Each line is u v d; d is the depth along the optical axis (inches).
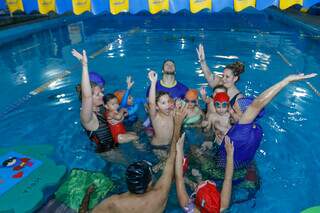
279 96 219.0
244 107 143.6
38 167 148.2
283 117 190.5
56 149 164.6
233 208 122.0
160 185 105.3
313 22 423.8
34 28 433.4
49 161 153.3
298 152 156.6
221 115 152.4
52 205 125.6
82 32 430.6
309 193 128.8
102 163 152.4
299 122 184.4
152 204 98.1
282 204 123.6
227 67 175.3
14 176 141.3
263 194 129.1
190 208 103.0
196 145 160.1
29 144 169.2
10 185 135.4
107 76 265.1
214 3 229.0
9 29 398.0
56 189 134.2
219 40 376.2
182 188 112.7
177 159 117.9
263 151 157.9
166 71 188.9
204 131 167.5
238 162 134.6
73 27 462.0
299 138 168.4
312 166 145.9
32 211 122.4
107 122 160.1
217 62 293.1
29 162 152.0
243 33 410.6
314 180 136.4
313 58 301.9
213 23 482.3
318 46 342.3
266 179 138.0
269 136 170.7
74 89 241.6
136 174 94.2
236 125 128.6
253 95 222.5
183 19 518.0
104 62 302.5
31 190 132.6
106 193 131.0
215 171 140.6
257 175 139.9
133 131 177.5
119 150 160.4
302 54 314.5
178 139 131.0
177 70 274.8
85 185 135.8
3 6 359.9
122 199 96.5
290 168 144.9
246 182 134.7
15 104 218.1
